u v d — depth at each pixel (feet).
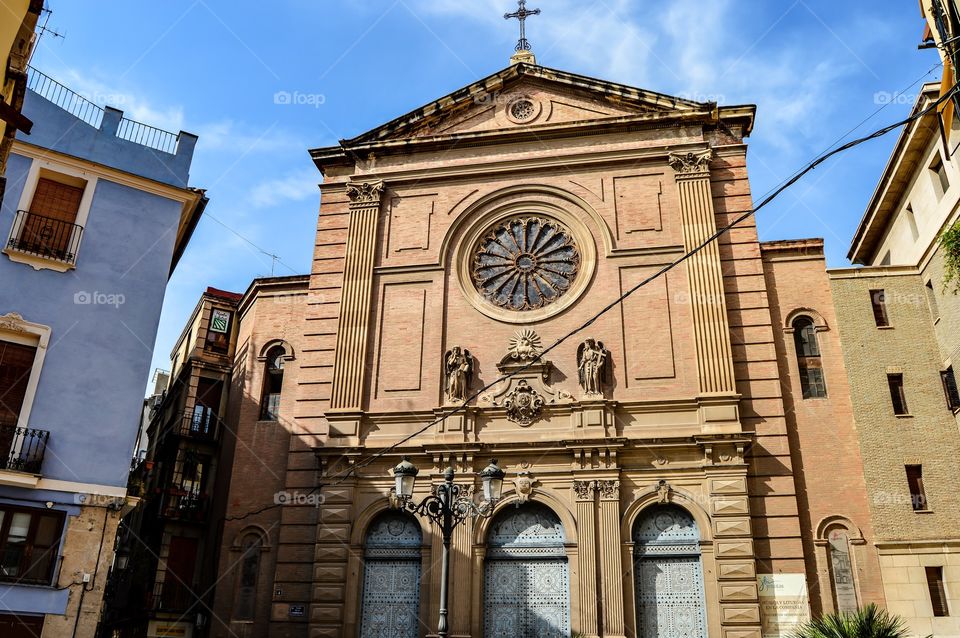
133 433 75.66
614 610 79.97
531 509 87.51
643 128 102.58
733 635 77.66
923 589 79.71
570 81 106.52
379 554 88.53
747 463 84.07
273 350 105.81
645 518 85.15
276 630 86.99
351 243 103.14
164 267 82.79
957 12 60.13
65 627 67.77
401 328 97.96
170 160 86.43
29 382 72.90
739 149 99.66
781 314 92.94
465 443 88.28
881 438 85.97
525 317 95.66
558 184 101.86
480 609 83.51
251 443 99.96
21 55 52.54
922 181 94.27
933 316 90.89
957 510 82.23
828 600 79.87
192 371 118.42
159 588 105.40
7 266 75.15
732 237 95.20
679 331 91.40
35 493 69.87
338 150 109.19
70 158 80.84
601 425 87.35
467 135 105.70
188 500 111.34
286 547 90.58
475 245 101.55
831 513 83.56
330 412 93.76
